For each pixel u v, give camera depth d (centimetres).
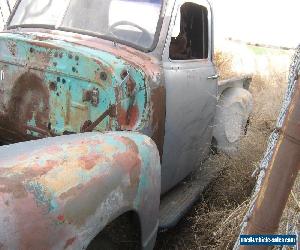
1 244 146
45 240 159
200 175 418
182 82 333
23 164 173
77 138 212
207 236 325
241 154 415
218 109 450
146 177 229
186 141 363
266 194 157
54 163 181
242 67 772
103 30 323
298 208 244
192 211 373
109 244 221
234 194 389
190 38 399
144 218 232
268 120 502
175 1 334
